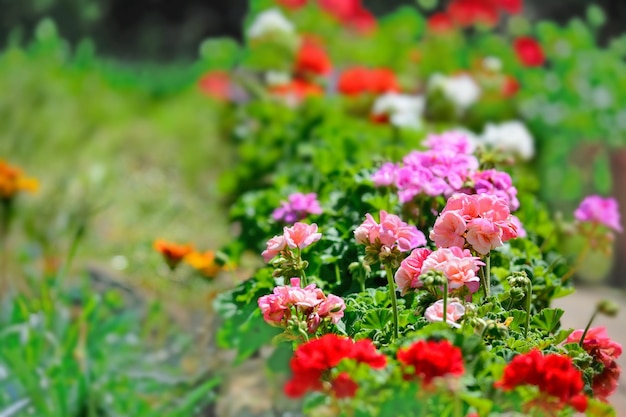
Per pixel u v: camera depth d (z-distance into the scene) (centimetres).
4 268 540
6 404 395
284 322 257
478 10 855
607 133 700
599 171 688
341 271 321
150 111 1005
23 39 1555
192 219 674
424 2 939
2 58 1014
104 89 1023
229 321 342
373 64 812
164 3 1650
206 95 948
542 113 708
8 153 786
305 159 497
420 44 854
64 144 823
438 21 852
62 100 914
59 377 403
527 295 272
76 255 602
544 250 365
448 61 805
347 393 221
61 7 1582
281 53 702
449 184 310
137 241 622
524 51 786
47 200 661
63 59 1086
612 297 607
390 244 257
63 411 387
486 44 838
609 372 267
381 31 869
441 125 591
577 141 699
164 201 696
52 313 446
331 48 838
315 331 258
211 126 849
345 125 549
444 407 233
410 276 255
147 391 416
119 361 439
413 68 800
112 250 606
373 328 267
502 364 227
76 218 629
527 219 369
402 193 312
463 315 253
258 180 563
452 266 246
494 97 722
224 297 332
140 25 1650
